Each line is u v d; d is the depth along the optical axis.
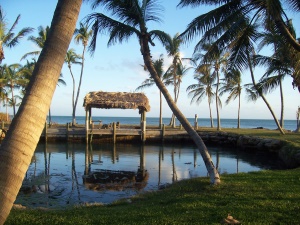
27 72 38.16
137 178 14.49
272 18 9.77
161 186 12.63
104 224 5.52
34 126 2.68
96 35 11.23
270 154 21.33
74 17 3.04
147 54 10.48
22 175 2.59
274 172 10.45
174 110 10.01
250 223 5.25
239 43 12.58
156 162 19.67
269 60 22.19
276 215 5.67
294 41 10.04
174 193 8.48
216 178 8.88
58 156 21.84
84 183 13.21
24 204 9.62
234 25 11.46
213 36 12.08
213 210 6.14
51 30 2.97
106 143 30.36
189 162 19.70
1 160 2.53
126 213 6.35
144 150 25.97
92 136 30.50
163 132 31.06
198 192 8.06
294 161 15.70
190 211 6.15
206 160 9.35
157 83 10.29
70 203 9.86
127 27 10.68
